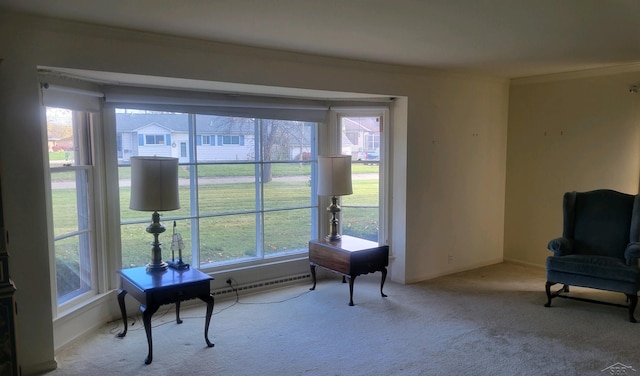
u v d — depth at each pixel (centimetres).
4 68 265
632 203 417
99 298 354
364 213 496
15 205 274
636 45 361
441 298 430
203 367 293
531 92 536
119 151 373
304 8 256
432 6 254
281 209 467
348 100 475
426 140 478
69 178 331
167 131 395
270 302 417
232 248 439
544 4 253
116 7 252
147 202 313
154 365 295
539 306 408
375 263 419
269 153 455
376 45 353
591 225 430
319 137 480
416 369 291
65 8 254
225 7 254
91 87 341
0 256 243
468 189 525
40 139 280
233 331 350
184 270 332
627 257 380
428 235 492
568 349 320
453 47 363
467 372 287
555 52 387
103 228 360
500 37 330
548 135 525
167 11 261
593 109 488
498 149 553
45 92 296
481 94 526
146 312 292
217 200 427
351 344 328
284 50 367
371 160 489
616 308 402
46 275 286
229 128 428
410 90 458
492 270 531
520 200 555
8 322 247
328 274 497
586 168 498
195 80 337
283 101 441
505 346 325
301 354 312
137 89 364
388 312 392
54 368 289
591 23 293
